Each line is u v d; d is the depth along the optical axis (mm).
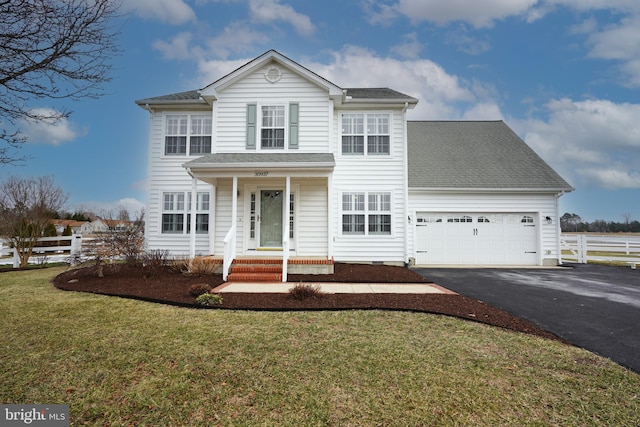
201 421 2920
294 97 12391
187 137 13078
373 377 3670
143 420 2932
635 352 4523
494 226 14570
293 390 3400
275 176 10383
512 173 14992
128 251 10711
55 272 11734
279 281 9438
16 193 14766
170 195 13086
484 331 5242
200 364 3963
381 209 12781
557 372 3857
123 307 6445
